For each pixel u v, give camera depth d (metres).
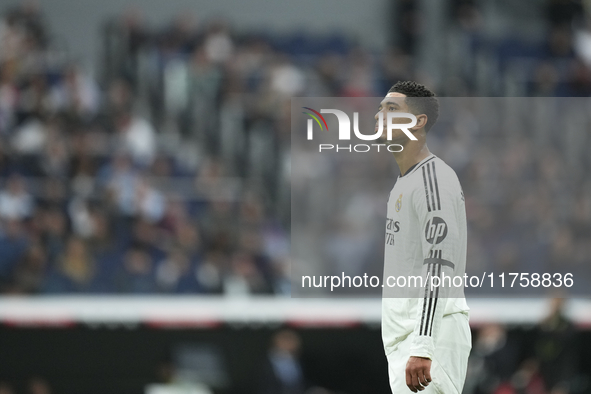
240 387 29.16
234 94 40.88
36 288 29.53
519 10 53.06
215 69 41.88
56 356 28.53
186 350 29.16
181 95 41.69
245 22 50.53
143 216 32.69
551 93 44.62
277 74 41.62
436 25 51.72
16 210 31.81
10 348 28.30
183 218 34.19
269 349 29.39
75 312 28.72
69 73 39.16
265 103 39.41
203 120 40.72
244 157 38.56
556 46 49.47
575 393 29.03
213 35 44.94
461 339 12.21
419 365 11.30
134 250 31.39
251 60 43.31
